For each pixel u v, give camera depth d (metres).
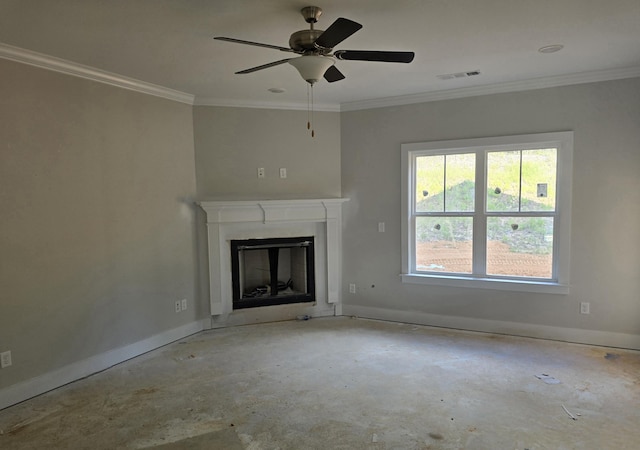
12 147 3.01
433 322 4.66
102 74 3.56
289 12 2.47
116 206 3.77
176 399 3.06
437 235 4.66
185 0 2.28
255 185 4.78
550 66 3.60
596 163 3.87
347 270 5.07
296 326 4.73
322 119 4.94
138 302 3.98
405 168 4.67
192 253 4.55
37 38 2.79
